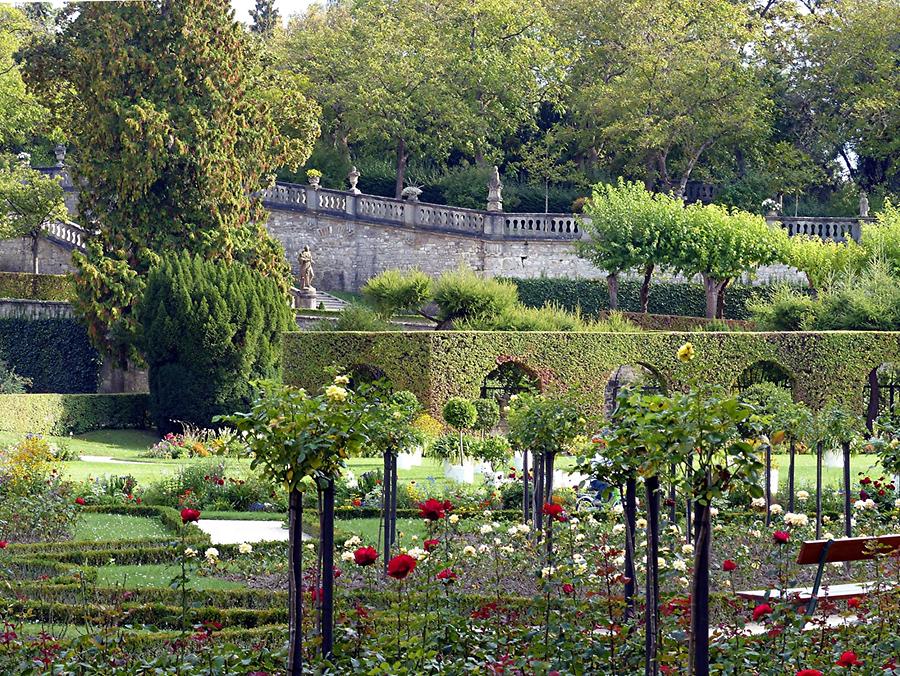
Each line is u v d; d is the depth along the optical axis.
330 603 9.40
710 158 62.19
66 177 58.44
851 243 49.16
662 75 58.97
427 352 36.50
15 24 61.91
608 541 14.52
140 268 42.94
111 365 43.56
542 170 61.91
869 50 61.25
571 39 62.59
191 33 43.19
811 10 66.06
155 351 39.47
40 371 45.72
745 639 9.69
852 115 60.19
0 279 48.88
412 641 9.22
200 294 39.06
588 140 61.53
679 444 8.30
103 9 42.88
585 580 11.09
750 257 48.19
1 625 11.37
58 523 18.86
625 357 37.94
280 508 22.58
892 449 14.34
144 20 43.06
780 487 23.94
